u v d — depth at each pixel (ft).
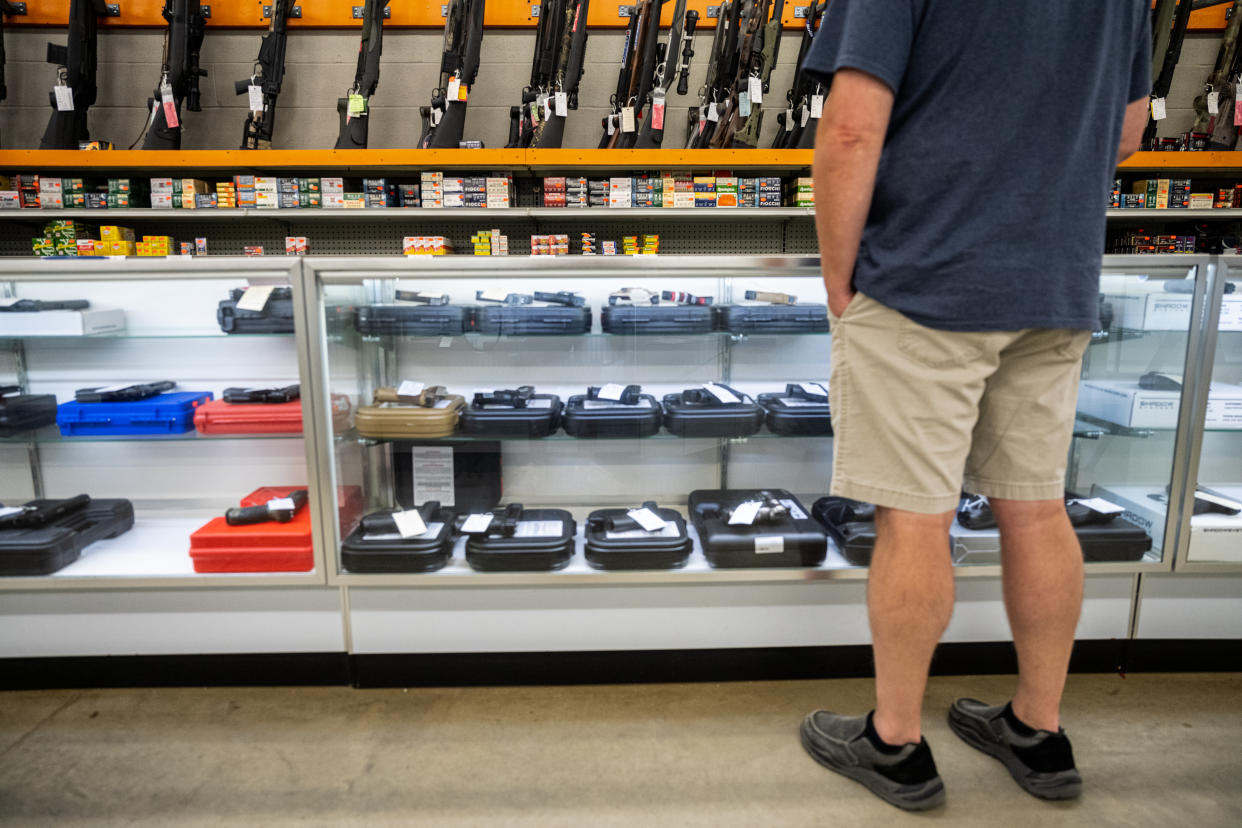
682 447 6.73
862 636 5.56
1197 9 9.28
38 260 5.12
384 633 5.46
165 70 8.63
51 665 5.49
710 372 6.70
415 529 5.46
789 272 5.23
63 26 9.39
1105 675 5.65
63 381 6.59
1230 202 8.55
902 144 3.46
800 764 4.61
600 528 5.65
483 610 5.42
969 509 5.80
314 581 5.33
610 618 5.46
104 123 9.62
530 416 5.94
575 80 8.74
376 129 9.81
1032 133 3.29
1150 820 4.05
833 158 3.35
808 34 8.90
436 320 5.94
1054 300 3.39
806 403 6.16
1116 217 9.05
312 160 8.10
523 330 6.05
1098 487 6.28
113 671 5.51
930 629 3.80
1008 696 5.31
